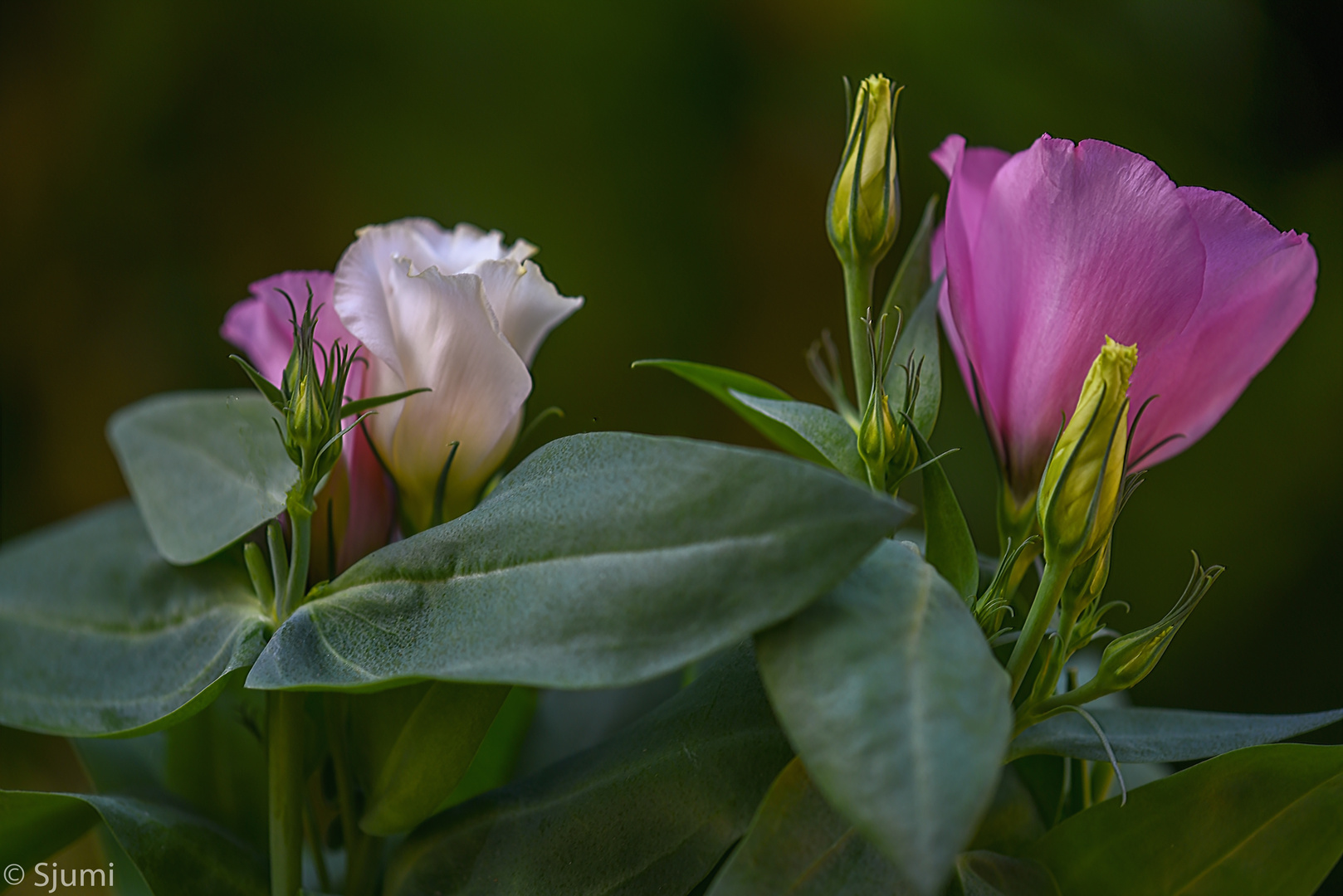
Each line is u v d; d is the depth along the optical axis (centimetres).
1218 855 49
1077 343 49
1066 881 50
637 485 47
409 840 51
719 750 49
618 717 56
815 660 45
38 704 53
